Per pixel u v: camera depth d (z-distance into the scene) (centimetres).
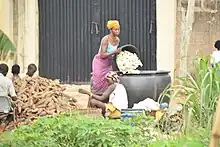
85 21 1512
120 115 866
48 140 656
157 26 1427
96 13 1505
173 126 700
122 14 1490
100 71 1016
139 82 939
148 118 723
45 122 713
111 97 910
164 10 1414
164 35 1420
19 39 1480
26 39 1482
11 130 799
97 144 645
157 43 1429
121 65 958
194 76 695
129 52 981
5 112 966
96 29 1508
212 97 619
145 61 1476
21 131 698
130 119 723
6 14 1444
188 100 641
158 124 700
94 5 1504
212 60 737
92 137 650
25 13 1480
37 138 655
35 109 984
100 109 905
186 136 606
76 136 665
